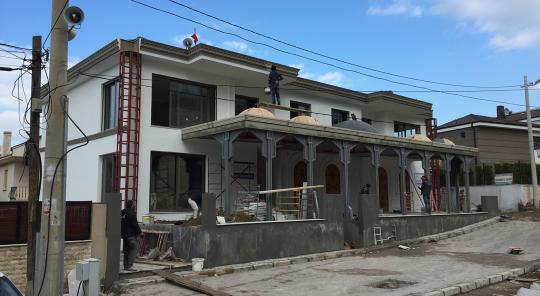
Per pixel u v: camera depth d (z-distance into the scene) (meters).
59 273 8.15
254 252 14.76
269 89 19.98
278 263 14.52
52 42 8.56
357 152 25.80
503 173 31.69
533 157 29.08
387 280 11.97
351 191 27.48
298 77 23.53
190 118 19.69
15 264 10.17
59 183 8.31
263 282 11.84
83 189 19.94
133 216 12.84
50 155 8.33
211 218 13.77
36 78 9.77
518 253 16.78
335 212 17.70
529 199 30.00
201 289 10.64
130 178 17.45
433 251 18.05
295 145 21.91
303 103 24.53
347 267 14.27
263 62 20.38
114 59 18.45
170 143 18.70
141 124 17.89
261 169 22.03
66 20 8.25
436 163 31.20
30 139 9.53
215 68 19.53
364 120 29.31
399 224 20.77
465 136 36.31
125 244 12.67
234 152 20.98
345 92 26.11
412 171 30.48
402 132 31.30
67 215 11.01
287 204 19.73
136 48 17.64
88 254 11.12
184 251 14.16
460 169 32.06
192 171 19.59
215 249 13.73
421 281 11.77
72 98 21.72
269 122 17.16
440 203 31.08
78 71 20.03
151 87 18.33
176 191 18.91
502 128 36.47
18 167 29.84
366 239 18.72
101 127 19.25
